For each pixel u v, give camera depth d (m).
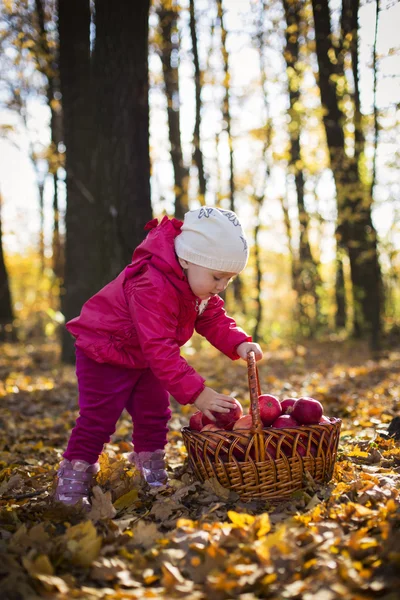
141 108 6.81
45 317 20.12
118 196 6.78
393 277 14.96
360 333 14.48
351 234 12.48
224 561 2.07
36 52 9.95
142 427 3.30
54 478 3.20
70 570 2.13
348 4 9.07
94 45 6.79
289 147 15.19
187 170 15.12
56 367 10.09
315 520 2.46
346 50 9.52
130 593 1.92
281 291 27.91
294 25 11.35
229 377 8.72
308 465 2.81
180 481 3.09
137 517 2.68
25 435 5.14
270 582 1.95
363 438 4.04
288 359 11.44
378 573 1.99
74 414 6.07
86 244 9.68
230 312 16.80
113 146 6.77
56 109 13.06
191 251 2.87
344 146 11.83
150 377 3.23
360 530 2.27
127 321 2.95
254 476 2.73
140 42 6.73
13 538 2.32
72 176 9.55
